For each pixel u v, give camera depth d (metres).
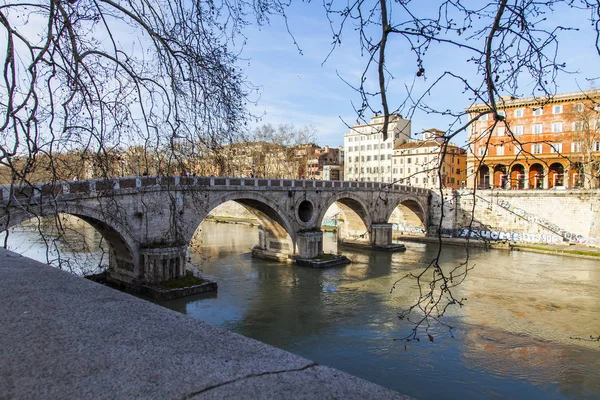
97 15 9.27
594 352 21.81
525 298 31.05
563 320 26.45
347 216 58.09
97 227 28.94
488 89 5.10
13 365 3.23
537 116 56.84
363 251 52.62
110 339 3.72
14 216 18.64
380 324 25.84
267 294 32.03
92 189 26.06
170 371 3.15
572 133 51.12
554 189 52.94
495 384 18.59
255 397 2.79
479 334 24.23
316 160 118.00
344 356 21.39
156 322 4.18
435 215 64.25
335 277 37.66
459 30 5.45
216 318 26.70
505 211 56.97
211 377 3.07
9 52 7.49
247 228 72.19
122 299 4.87
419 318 26.86
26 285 5.32
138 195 29.81
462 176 68.81
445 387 18.33
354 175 101.94
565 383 18.67
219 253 48.72
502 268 40.94
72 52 8.65
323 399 2.79
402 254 50.22
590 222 50.44
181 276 31.94
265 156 74.00
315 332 24.56
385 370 19.92
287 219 43.09
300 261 42.56
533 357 21.25
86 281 5.58
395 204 57.94
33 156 8.48
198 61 9.83
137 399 2.76
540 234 54.16
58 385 2.94
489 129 5.48
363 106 5.98
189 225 33.12
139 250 30.16
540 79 5.61
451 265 42.91
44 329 3.92
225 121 10.62
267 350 3.59
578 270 39.97
